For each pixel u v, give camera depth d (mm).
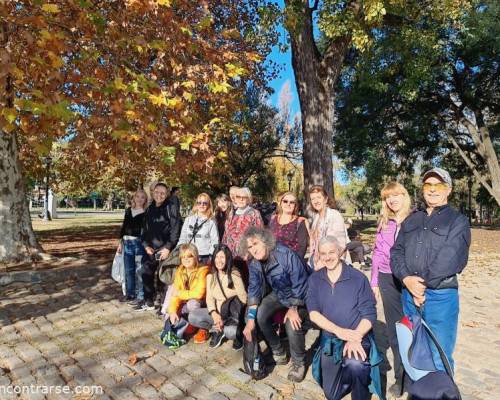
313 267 4598
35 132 5039
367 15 9000
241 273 4613
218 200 6227
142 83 5785
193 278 4750
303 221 4832
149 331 5145
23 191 9125
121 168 15125
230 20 12125
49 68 4934
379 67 14656
